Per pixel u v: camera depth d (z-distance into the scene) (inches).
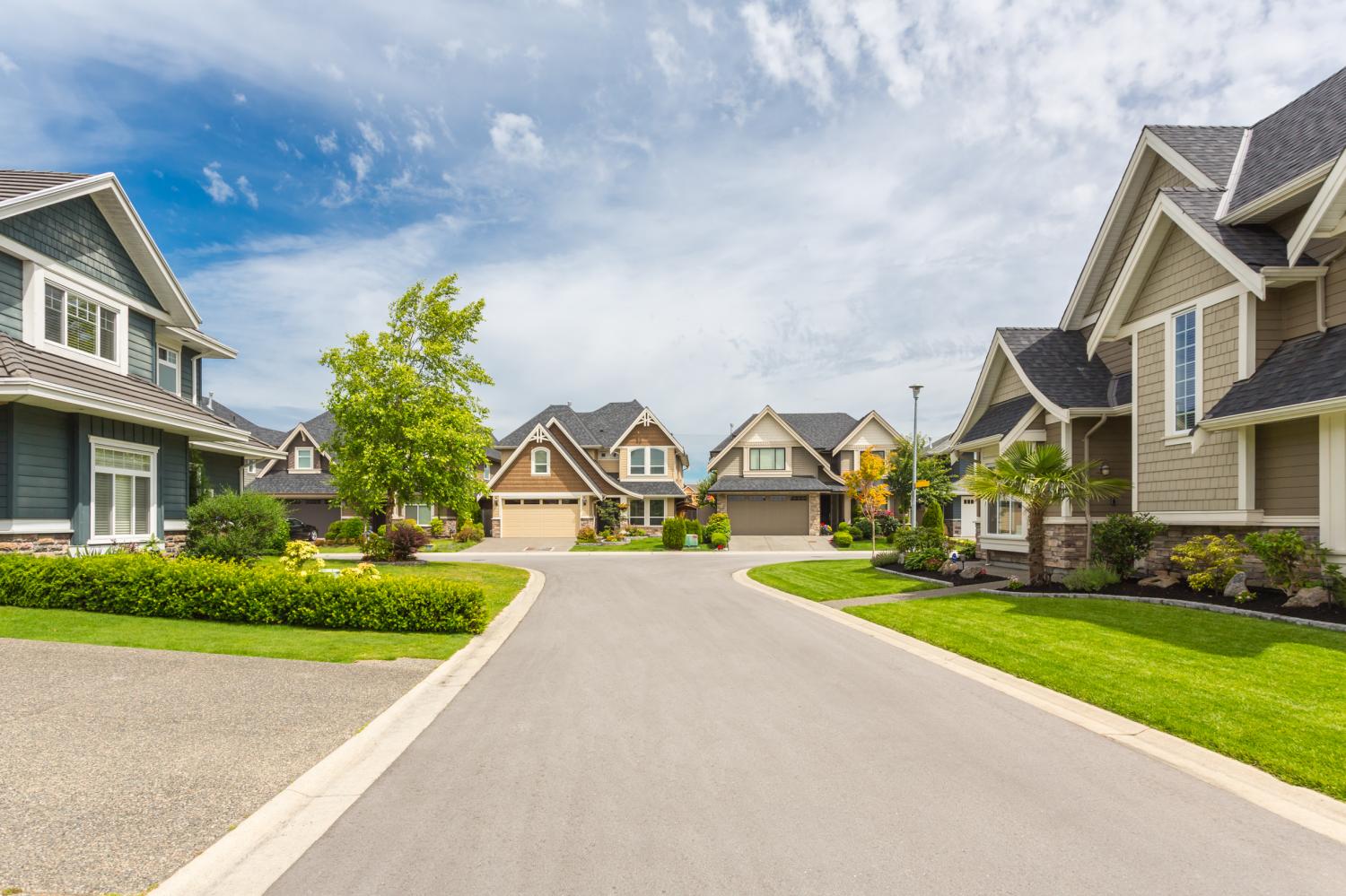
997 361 754.8
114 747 218.2
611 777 202.2
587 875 147.0
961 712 265.4
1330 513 405.4
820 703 278.4
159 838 161.2
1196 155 569.6
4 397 447.5
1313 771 197.6
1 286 492.4
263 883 144.2
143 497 604.4
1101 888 141.9
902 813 176.7
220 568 453.4
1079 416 605.9
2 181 542.6
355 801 186.4
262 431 1736.0
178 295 668.1
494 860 153.9
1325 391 382.9
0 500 463.5
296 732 237.3
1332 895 139.3
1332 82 533.3
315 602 438.6
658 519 1815.9
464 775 204.5
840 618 498.9
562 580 781.9
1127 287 561.9
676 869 149.6
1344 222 406.3
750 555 1219.2
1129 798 185.9
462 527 1515.7
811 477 1670.8
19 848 155.1
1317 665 294.0
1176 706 258.1
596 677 324.8
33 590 439.5
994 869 149.3
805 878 145.6
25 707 254.5
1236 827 169.3
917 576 690.2
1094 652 342.0
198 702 267.7
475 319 975.6
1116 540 524.7
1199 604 428.5
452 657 363.9
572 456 1590.8
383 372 930.7
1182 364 521.3
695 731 243.8
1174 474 522.6
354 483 944.3
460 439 925.8
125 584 440.5
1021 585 552.4
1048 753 220.1
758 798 186.4
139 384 615.2
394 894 140.1
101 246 586.6
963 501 1460.4
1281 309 466.6
